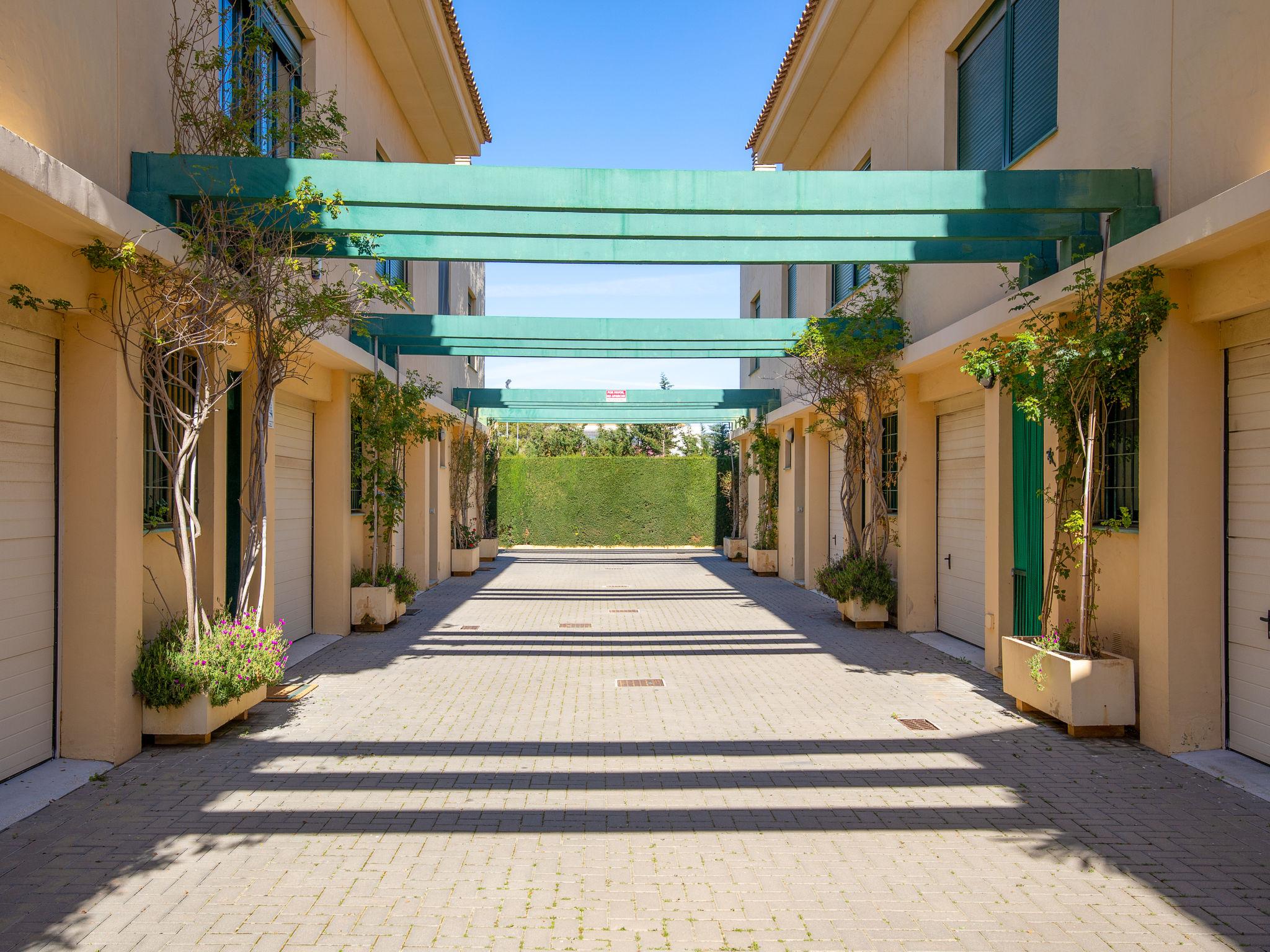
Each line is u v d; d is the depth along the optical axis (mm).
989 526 7980
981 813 4480
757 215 6109
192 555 5625
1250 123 4648
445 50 10867
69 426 5074
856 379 10695
